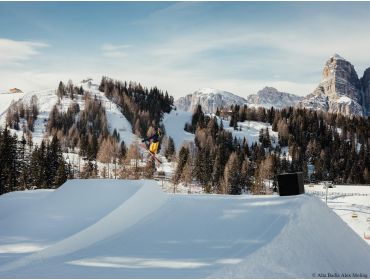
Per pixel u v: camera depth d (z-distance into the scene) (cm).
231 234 1023
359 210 5472
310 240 1004
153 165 6284
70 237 1017
